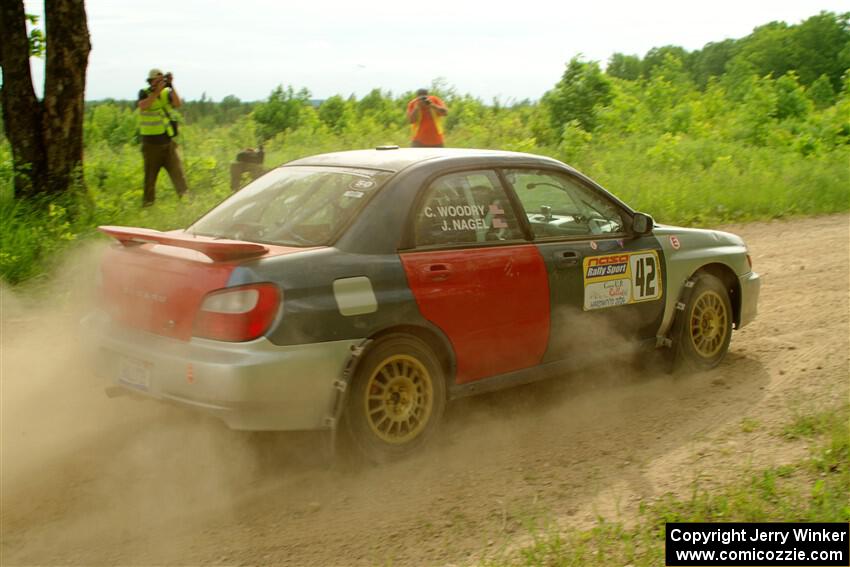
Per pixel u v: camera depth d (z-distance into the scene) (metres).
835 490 4.21
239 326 3.98
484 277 4.80
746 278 6.43
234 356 3.95
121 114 29.45
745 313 6.46
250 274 4.03
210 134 26.67
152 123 11.11
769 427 5.12
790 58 99.50
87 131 25.84
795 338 7.02
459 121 24.27
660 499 4.20
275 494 4.20
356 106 31.89
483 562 3.54
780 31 101.00
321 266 4.21
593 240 5.44
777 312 7.88
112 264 4.62
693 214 13.62
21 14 10.02
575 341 5.33
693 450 4.81
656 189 14.02
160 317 4.26
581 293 5.30
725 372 6.20
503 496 4.25
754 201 14.16
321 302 4.15
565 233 5.34
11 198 9.83
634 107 25.92
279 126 27.97
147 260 4.43
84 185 10.39
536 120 22.73
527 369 5.14
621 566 3.56
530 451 4.82
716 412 5.41
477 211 4.92
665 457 4.73
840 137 22.02
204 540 3.76
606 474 4.52
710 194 14.25
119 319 4.54
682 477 4.46
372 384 4.38
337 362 4.19
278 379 4.00
